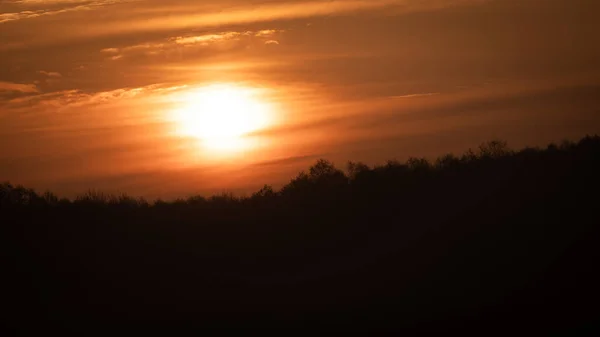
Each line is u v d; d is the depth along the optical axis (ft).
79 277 172.96
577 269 159.02
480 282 160.15
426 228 187.93
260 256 184.44
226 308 159.02
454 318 145.69
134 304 163.12
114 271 175.32
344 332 144.97
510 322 141.69
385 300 157.48
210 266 179.83
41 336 152.25
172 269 177.17
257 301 161.68
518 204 190.49
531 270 161.38
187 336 148.77
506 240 176.14
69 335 152.25
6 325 155.63
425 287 161.79
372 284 165.68
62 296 166.09
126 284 170.50
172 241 190.70
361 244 186.80
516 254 169.58
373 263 176.24
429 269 169.37
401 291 161.17
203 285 170.50
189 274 175.32
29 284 169.99
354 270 173.78
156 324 154.61
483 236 179.32
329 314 153.38
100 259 180.55
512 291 153.89
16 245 186.29
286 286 168.66
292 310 156.97
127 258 181.68
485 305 149.69
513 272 161.89
